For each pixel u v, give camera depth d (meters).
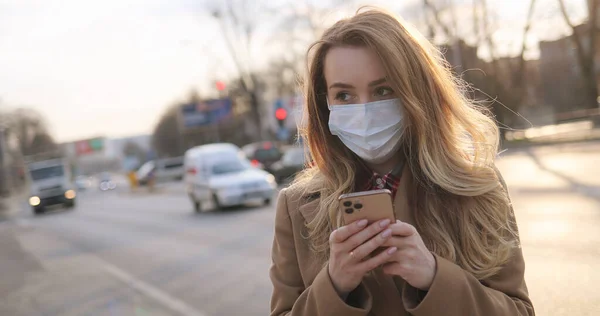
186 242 11.68
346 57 1.61
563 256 5.52
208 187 17.02
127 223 18.06
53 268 10.66
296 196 1.77
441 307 1.40
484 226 1.59
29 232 20.19
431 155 1.61
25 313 7.07
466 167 1.63
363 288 1.51
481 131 1.71
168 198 29.11
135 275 8.77
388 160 1.73
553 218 7.71
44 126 100.69
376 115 1.60
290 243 1.75
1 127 64.81
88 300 7.36
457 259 1.60
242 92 43.62
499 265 1.58
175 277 8.22
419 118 1.58
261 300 6.34
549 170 14.35
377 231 1.36
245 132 61.97
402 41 1.60
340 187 1.67
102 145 108.06
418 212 1.64
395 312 1.55
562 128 32.41
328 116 1.78
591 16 26.02
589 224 6.92
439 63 1.73
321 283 1.46
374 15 1.64
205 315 5.98
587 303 4.01
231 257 9.23
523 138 28.34
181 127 57.97
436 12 27.56
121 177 114.06
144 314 6.28
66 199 32.34
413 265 1.40
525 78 31.00
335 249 1.40
